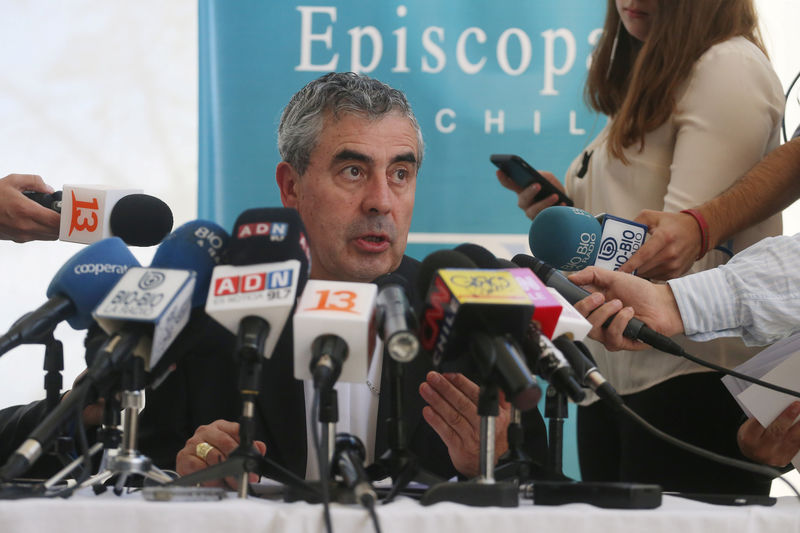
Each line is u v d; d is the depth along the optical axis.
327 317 3.69
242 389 3.73
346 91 6.18
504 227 8.55
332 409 3.75
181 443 5.87
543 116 8.58
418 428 5.93
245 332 3.67
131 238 5.68
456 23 8.58
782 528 3.39
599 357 6.95
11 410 5.38
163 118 10.18
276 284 3.76
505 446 5.26
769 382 4.63
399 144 6.16
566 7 8.57
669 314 4.97
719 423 6.38
